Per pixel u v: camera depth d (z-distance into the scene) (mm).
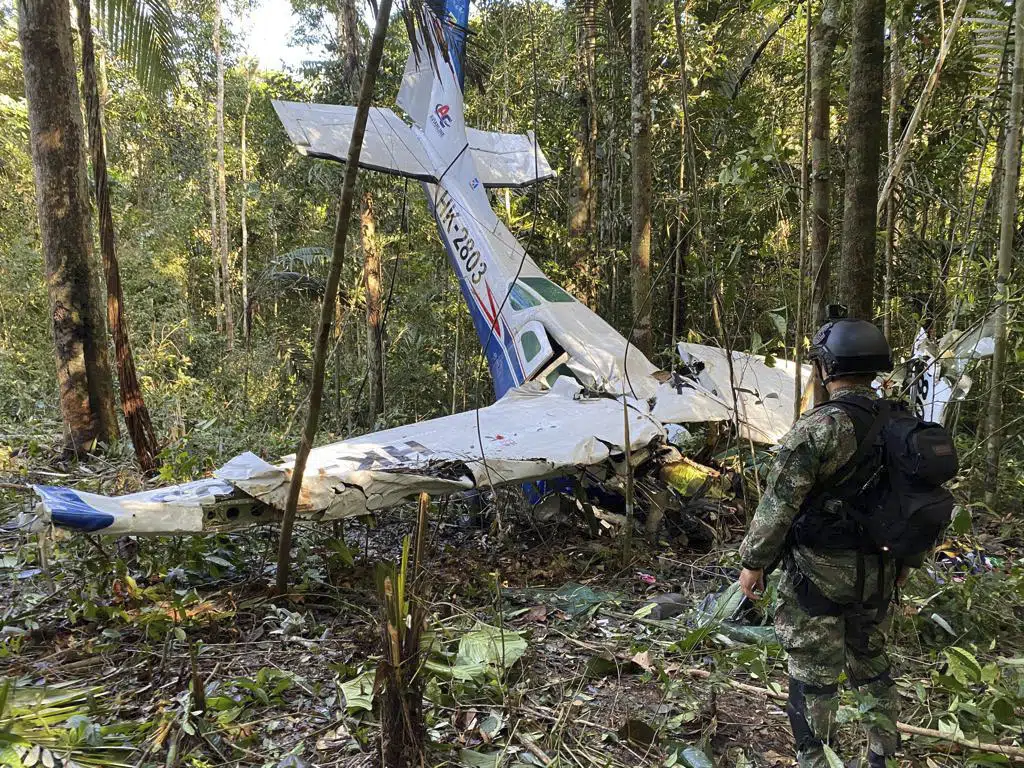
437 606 3469
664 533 4527
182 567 3734
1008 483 4980
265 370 11000
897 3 5641
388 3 2547
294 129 6477
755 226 7254
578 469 4098
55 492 3146
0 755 1912
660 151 9945
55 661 2914
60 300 6441
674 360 5488
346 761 2268
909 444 1842
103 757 2156
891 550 1857
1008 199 4223
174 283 13594
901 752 2322
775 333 6992
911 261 6992
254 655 2986
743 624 3217
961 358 4133
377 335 9547
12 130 12641
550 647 3137
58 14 6121
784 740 2434
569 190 10641
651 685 2795
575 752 2346
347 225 2746
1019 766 2207
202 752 2301
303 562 3879
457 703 2588
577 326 5633
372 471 3566
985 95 6422
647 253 6328
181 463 5164
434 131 6914
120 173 14070
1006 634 3148
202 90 18281
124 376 5797
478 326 6328
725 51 8312
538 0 9828
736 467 4516
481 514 5027
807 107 3900
